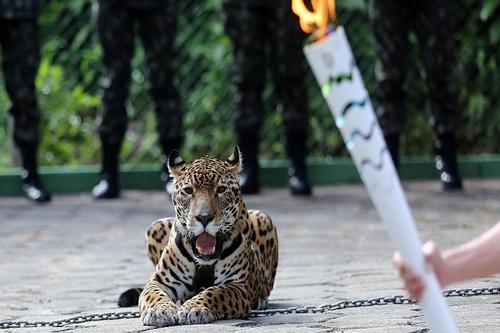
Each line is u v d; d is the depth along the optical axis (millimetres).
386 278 6672
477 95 14594
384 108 12281
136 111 14289
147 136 14281
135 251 8445
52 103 14156
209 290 4980
